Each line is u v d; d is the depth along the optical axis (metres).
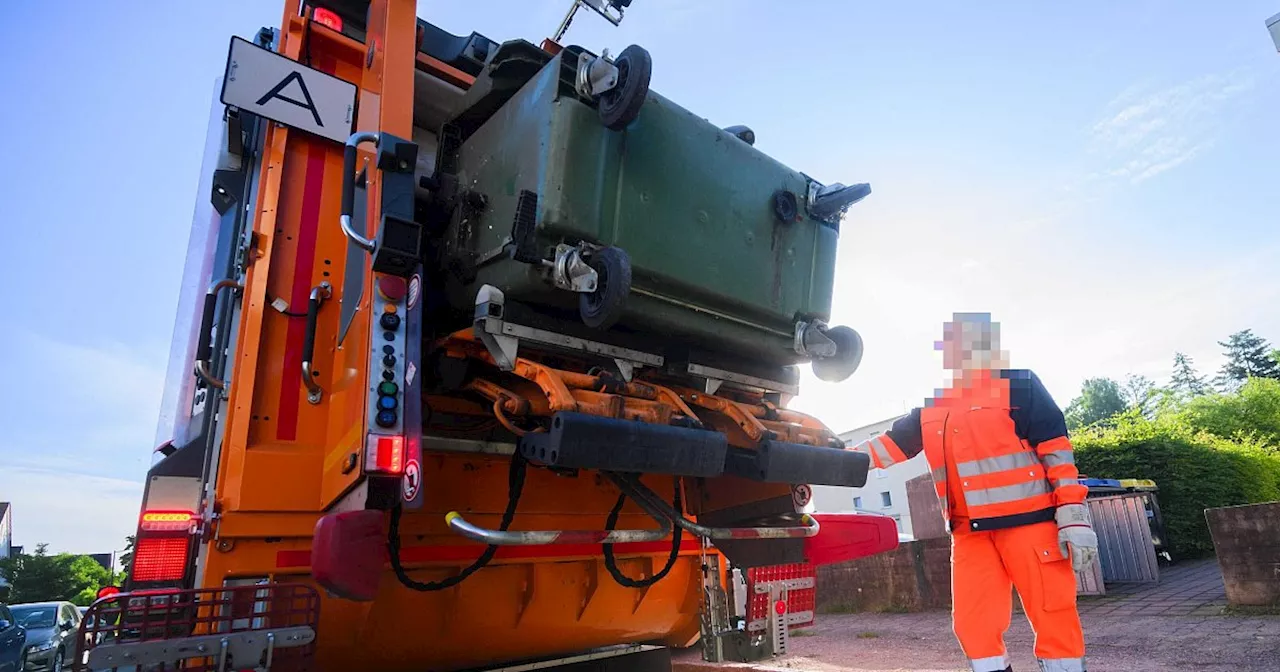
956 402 2.97
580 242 2.53
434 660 3.13
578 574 3.43
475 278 2.89
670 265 2.78
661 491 3.77
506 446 2.98
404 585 2.68
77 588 44.06
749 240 3.11
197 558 2.75
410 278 2.59
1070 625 2.60
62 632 11.62
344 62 3.78
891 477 24.95
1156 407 35.03
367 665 2.97
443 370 2.81
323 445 2.92
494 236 2.75
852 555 3.79
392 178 2.69
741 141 3.19
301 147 3.33
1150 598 8.49
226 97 3.12
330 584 2.13
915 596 10.36
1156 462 12.77
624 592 3.55
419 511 2.97
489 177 2.91
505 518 2.82
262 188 3.21
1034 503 2.71
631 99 2.43
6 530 56.22
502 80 3.09
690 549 3.84
